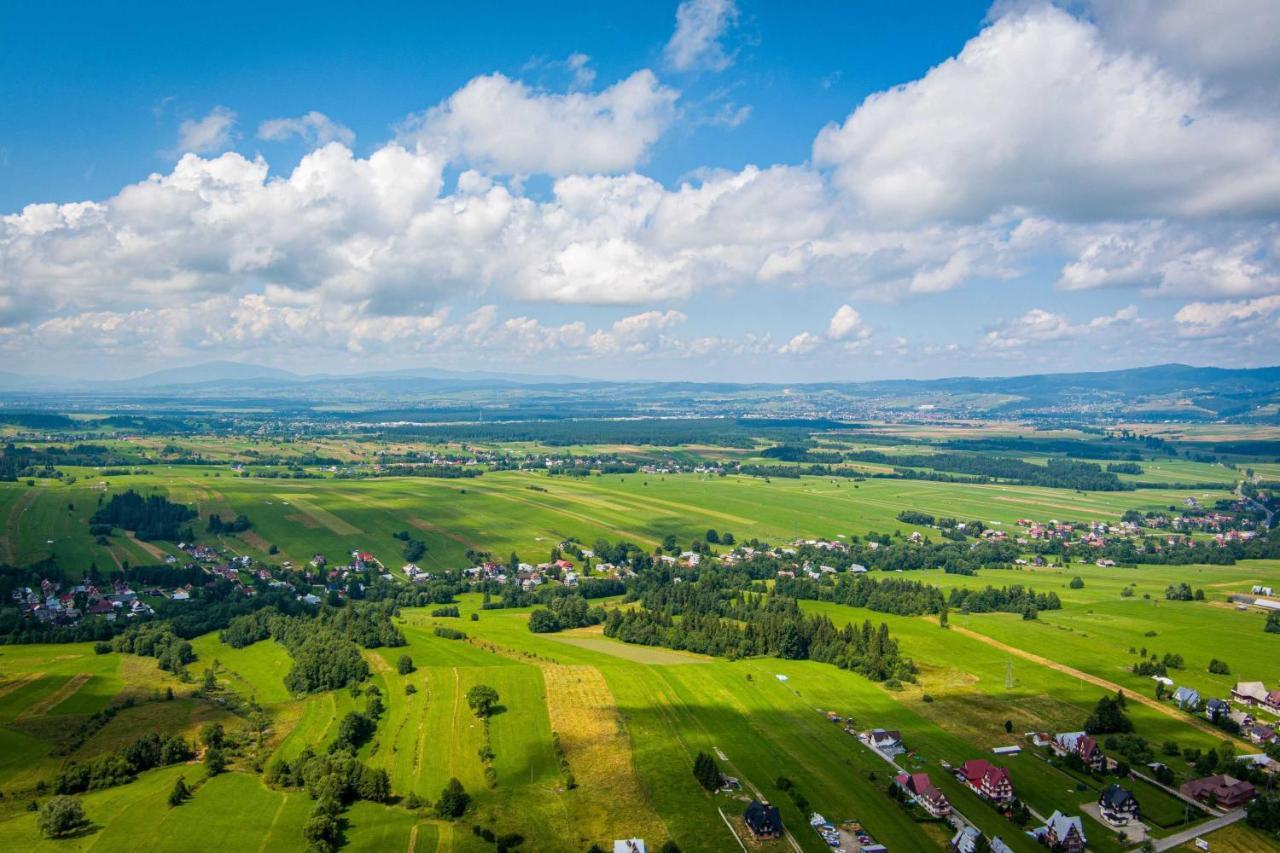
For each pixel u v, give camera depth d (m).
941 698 165.62
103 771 132.12
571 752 139.25
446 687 167.38
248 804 123.62
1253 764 133.75
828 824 116.12
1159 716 156.50
